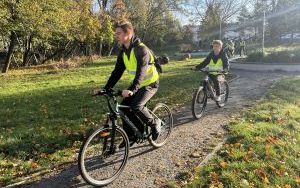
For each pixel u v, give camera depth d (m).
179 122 8.51
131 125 5.68
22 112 10.52
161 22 60.97
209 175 5.34
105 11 47.69
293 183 5.32
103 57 49.31
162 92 13.29
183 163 5.96
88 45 49.06
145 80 5.61
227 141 6.93
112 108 5.32
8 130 8.27
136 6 53.00
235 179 5.16
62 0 31.34
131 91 5.09
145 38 63.81
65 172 5.64
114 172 5.58
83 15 37.09
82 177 4.96
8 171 5.67
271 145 6.53
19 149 6.64
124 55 5.42
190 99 11.69
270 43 58.88
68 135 7.61
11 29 27.61
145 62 5.27
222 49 9.10
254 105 10.13
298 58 21.83
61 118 9.43
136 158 6.17
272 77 17.34
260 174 5.39
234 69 22.64
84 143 4.93
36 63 44.38
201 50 57.09
